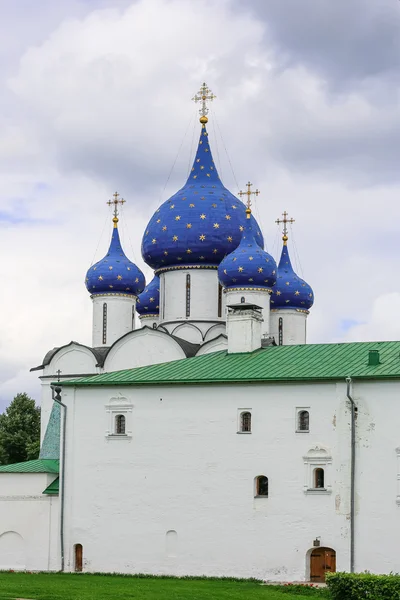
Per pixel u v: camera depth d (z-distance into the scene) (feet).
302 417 216.13
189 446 223.30
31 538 233.76
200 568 219.41
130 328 312.50
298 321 327.47
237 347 237.86
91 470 230.68
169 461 224.74
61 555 230.07
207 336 298.35
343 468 210.79
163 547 222.89
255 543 215.72
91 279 312.29
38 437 383.65
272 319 326.85
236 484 218.79
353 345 231.30
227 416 221.05
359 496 208.95
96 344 310.65
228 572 217.15
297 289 326.65
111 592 174.91
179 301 303.07
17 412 388.78
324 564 211.61
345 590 165.68
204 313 301.02
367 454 209.46
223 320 300.40
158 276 312.71
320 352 230.07
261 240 309.83
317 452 213.05
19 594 170.91
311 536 211.61
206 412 222.89
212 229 301.43
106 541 227.40
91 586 184.14
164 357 285.43
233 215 304.71
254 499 216.95
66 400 234.58
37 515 233.96
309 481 213.25
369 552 206.90
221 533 218.59
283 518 214.07
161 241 304.71
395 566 204.85
